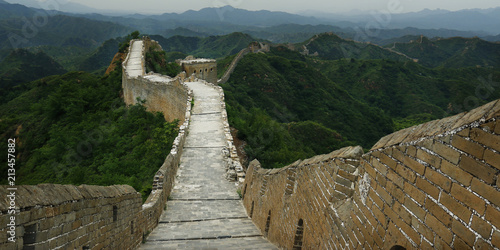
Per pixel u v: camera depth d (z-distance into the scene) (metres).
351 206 4.67
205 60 56.88
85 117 38.62
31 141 39.94
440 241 2.76
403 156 3.40
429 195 2.95
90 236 4.95
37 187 3.76
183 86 28.09
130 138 28.88
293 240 6.67
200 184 15.01
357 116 64.94
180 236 9.06
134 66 44.41
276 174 9.02
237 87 67.50
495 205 2.29
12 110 60.94
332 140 44.84
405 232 3.23
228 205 13.02
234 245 8.16
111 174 19.72
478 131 2.48
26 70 106.81
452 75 91.62
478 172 2.46
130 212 7.34
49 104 42.69
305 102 69.81
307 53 130.25
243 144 23.41
